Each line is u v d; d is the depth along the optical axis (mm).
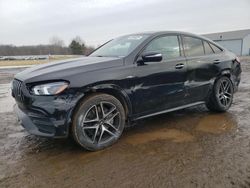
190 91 4484
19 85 3447
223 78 5051
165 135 3951
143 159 3166
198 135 3904
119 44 4426
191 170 2852
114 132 3662
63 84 3189
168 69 4098
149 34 4262
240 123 4406
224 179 2641
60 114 3180
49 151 3523
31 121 3365
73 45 68875
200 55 4691
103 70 3508
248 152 3250
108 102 3557
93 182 2695
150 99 3957
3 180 2803
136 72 3752
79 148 3570
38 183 2725
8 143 3863
